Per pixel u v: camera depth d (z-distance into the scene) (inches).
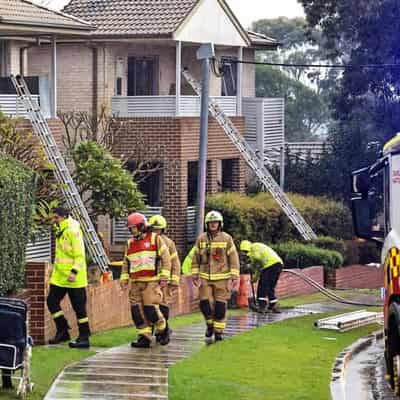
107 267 1744.6
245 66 2755.9
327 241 2319.1
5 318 814.5
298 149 2942.9
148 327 1117.1
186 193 2263.8
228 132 2336.4
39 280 1122.7
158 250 1109.7
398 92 2586.1
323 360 1074.7
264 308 1567.4
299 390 896.9
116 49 2327.8
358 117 2714.1
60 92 2316.7
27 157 1498.5
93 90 2293.3
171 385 896.3
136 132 2247.8
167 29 2255.2
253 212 2201.0
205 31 2380.7
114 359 1034.1
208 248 1172.5
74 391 872.3
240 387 897.5
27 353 823.1
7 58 2075.5
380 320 1488.7
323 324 1353.3
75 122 2142.0
